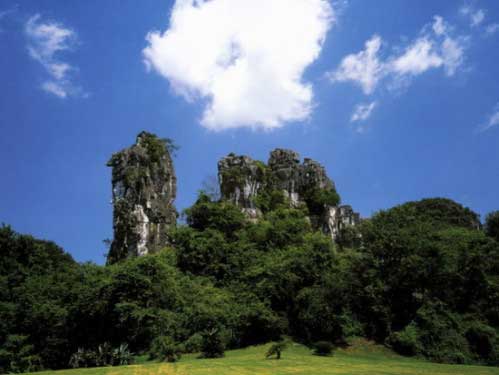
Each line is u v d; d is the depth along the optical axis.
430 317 43.44
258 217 78.69
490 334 42.12
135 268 45.97
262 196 83.62
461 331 43.16
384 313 45.38
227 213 69.44
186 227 66.06
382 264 48.28
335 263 51.12
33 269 57.22
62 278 53.22
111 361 36.84
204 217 70.06
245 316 46.03
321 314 44.88
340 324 44.88
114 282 44.66
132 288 44.72
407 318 46.19
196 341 42.34
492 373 29.39
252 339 46.34
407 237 47.88
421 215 65.69
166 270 47.44
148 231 71.31
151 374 27.86
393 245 47.62
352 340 44.62
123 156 75.62
